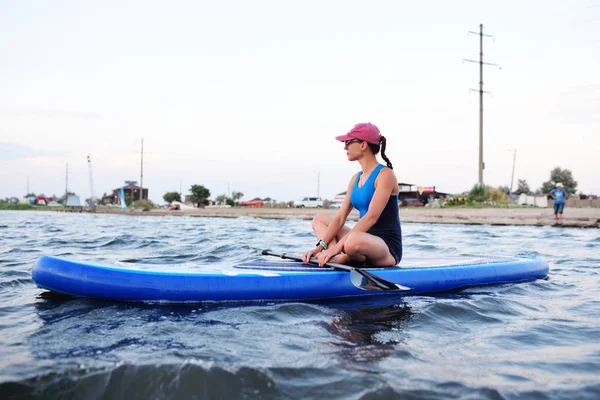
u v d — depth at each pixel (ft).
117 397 6.53
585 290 14.76
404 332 9.80
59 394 6.52
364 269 13.57
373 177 13.96
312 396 6.62
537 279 16.80
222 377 7.05
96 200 274.98
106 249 25.72
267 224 60.18
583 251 26.55
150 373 7.10
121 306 11.28
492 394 6.73
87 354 7.89
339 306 12.09
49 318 10.19
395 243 14.40
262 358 7.89
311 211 114.21
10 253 22.85
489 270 15.67
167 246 27.53
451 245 30.12
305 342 8.90
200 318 10.40
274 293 12.38
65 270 11.66
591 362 8.11
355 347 8.68
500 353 8.55
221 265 13.71
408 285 13.82
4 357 7.70
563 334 9.85
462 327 10.34
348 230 15.17
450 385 7.02
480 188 110.52
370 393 6.68
